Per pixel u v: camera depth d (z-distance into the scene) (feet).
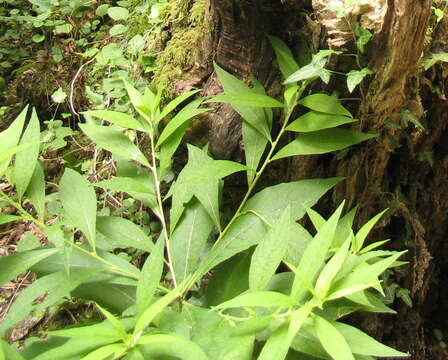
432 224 2.66
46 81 3.56
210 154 2.07
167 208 2.29
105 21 3.78
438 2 1.85
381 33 1.52
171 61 2.23
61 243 1.50
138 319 1.30
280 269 1.98
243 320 1.39
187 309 1.47
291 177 1.99
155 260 1.38
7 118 3.60
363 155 1.90
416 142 2.17
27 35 3.93
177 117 1.74
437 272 3.04
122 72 2.63
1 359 1.20
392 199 2.15
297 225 1.63
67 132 3.02
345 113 1.65
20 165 1.62
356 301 1.35
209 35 2.04
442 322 3.17
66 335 1.21
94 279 1.62
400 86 1.67
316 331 1.20
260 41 1.87
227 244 1.65
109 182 1.70
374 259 1.65
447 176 2.36
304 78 1.59
